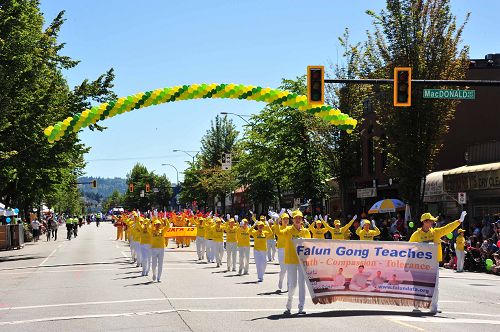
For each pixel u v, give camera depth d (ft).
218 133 251.80
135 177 499.10
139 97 71.41
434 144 100.78
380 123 105.70
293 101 71.00
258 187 181.16
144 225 66.54
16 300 49.55
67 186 202.28
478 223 88.89
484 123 122.01
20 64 102.27
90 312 40.93
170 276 65.46
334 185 158.81
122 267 79.51
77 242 160.15
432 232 39.88
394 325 33.37
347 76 128.98
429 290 38.93
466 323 34.37
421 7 100.53
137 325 35.12
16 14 103.50
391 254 39.37
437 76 99.66
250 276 65.16
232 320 35.96
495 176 91.71
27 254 116.88
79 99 113.09
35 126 105.50
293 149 142.20
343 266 39.11
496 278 65.26
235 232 71.82
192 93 70.59
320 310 39.86
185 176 267.80
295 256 38.83
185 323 35.19
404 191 102.01
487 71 123.03
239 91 70.54
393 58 101.50
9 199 155.12
